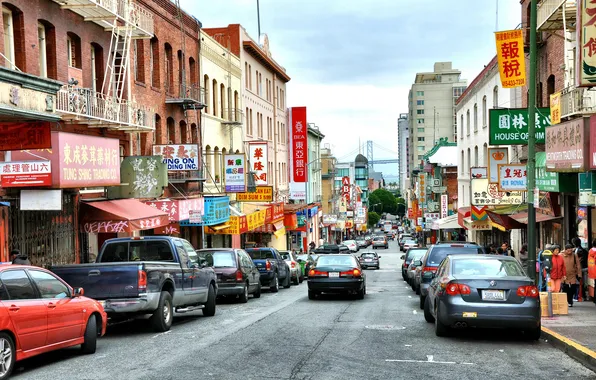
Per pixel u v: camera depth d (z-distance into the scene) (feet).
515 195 100.17
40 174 56.95
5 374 29.27
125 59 83.92
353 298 73.05
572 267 57.16
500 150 96.99
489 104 136.98
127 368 31.94
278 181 197.47
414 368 31.53
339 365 32.12
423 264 60.95
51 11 68.39
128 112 78.69
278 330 44.55
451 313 38.68
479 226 108.99
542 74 92.22
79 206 71.82
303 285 107.45
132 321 53.36
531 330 38.93
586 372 30.81
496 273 40.29
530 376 29.89
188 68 113.39
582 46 43.57
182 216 87.56
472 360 33.60
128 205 76.18
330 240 331.36
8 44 61.98
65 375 30.55
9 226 60.03
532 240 53.93
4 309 29.55
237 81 149.38
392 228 556.51
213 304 56.18
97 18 75.66
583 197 62.54
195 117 114.62
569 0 67.10
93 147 64.13
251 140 160.56
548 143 65.67
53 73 68.90
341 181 402.93
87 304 36.65
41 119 44.52
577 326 42.83
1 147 45.80
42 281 33.81
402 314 54.90
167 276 46.60
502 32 70.54
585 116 58.95
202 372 30.58
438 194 246.88
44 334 32.17
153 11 96.37
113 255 50.70
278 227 159.94
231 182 117.70
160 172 79.46
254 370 30.94
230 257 68.33
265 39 183.42
